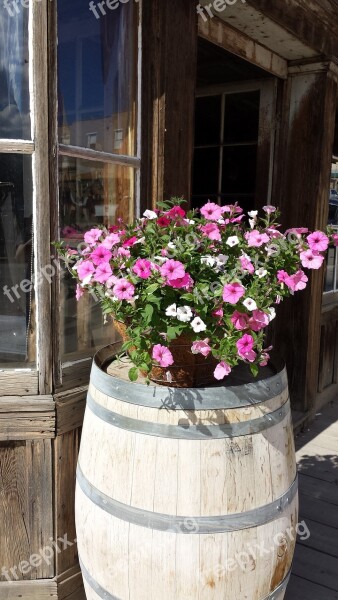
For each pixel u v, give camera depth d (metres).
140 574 1.31
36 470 1.65
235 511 1.28
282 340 3.21
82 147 1.68
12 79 1.54
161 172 1.83
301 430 3.22
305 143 2.99
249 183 3.28
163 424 1.27
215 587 1.30
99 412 1.39
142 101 1.80
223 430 1.27
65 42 1.60
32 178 1.56
